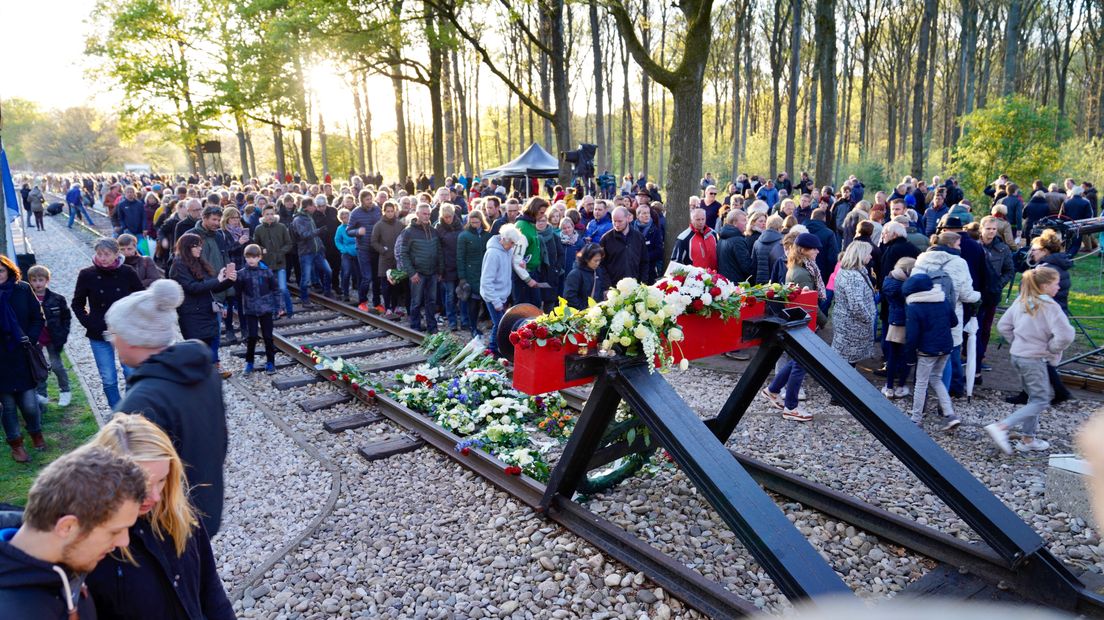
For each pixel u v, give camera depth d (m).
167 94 34.19
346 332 10.93
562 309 4.51
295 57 25.11
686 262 9.16
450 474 5.90
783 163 41.62
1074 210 14.98
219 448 3.18
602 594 4.18
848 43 42.66
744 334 5.13
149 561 2.39
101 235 23.00
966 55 35.56
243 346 10.09
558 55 18.34
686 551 4.65
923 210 16.53
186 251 7.10
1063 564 4.01
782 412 7.10
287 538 4.96
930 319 6.30
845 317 7.00
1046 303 5.61
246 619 4.05
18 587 1.83
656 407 4.16
